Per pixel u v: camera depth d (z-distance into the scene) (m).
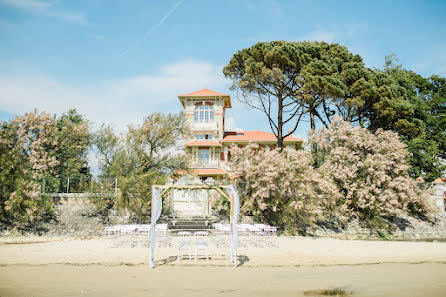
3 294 9.71
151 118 27.52
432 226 29.55
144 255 16.56
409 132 36.53
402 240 26.08
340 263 15.46
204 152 40.25
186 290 10.50
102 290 10.38
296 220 25.62
